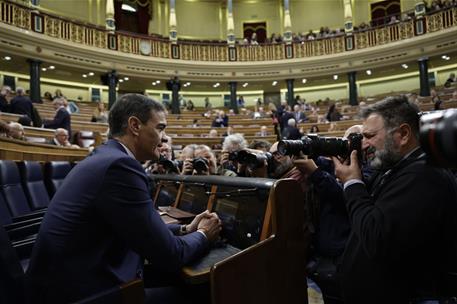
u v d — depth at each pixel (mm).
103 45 12453
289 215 1249
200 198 1733
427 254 1139
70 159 4762
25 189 2777
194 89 16188
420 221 1084
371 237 1145
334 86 16312
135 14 15945
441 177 1120
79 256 1104
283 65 14641
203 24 17359
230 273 1122
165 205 2166
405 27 12938
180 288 1566
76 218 1103
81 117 9156
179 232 1437
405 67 13938
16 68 11922
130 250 1239
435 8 12695
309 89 16594
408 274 1182
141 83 14758
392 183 1196
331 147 1350
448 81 12562
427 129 509
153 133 1354
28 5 10453
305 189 1825
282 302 1208
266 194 1263
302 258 1271
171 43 14031
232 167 2627
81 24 11859
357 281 1288
